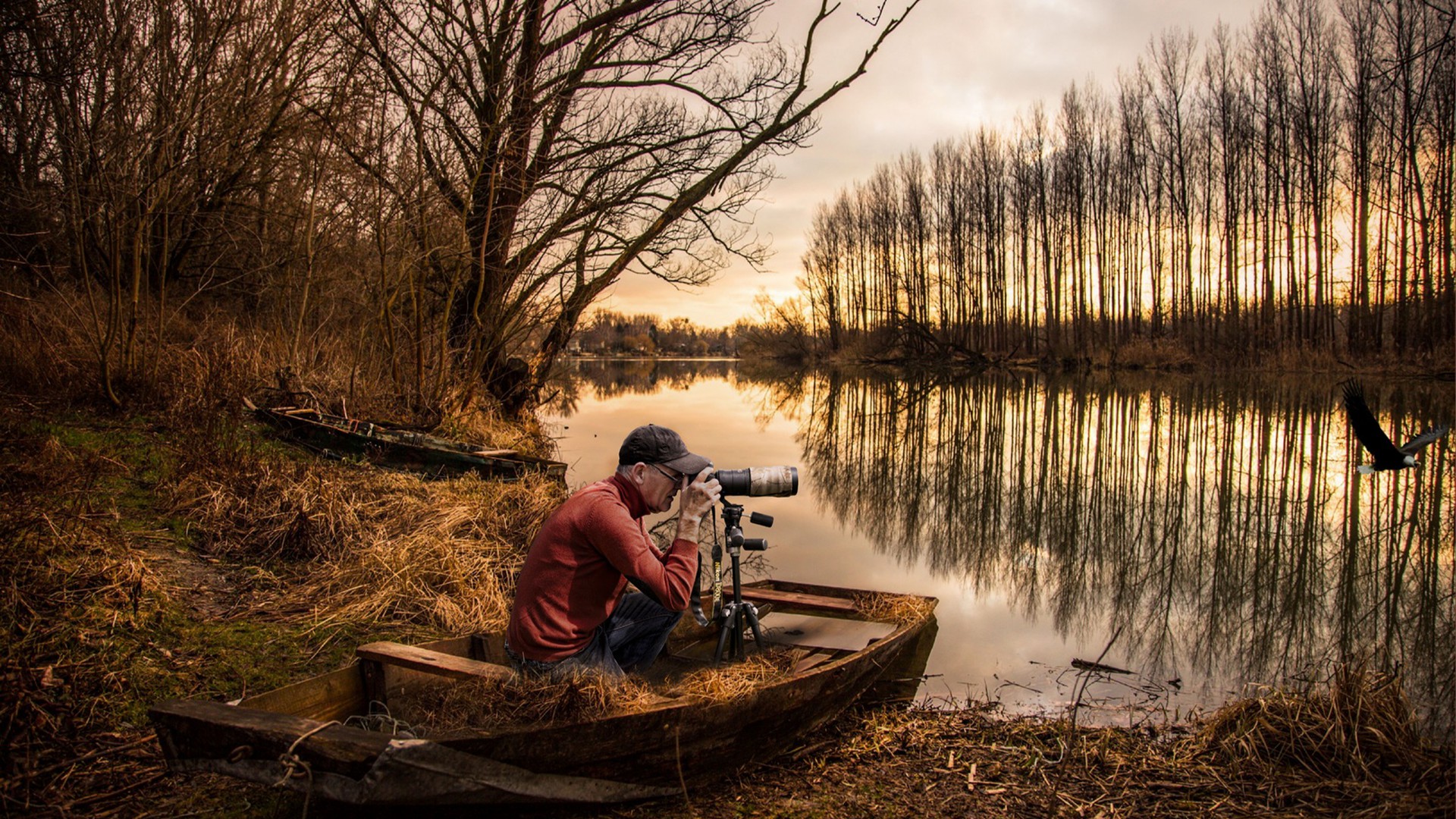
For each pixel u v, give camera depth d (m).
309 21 8.59
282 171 10.24
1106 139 35.44
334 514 5.52
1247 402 18.98
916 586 6.13
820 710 3.62
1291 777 3.29
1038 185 37.69
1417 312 24.31
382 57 8.52
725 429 15.50
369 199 8.92
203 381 7.74
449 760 2.51
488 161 9.58
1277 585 6.13
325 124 8.70
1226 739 3.56
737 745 3.21
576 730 2.73
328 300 10.66
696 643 4.39
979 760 3.48
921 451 12.94
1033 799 3.17
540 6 9.62
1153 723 3.87
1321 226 27.05
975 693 4.22
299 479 6.04
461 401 9.74
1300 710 3.59
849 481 10.54
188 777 2.92
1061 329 38.62
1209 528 7.91
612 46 10.57
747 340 67.25
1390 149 21.89
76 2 7.64
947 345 39.28
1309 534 7.62
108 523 4.86
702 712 3.02
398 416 9.01
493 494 6.64
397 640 4.32
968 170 40.78
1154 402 20.02
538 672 2.99
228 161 8.91
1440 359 22.81
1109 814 3.05
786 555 6.95
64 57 7.79
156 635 3.87
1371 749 3.40
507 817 2.80
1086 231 36.38
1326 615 5.48
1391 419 14.69
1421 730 3.71
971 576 6.41
